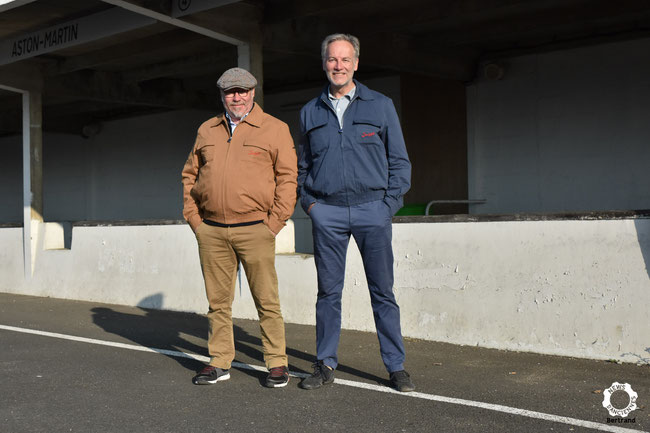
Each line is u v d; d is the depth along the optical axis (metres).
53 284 9.20
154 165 15.40
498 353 5.11
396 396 3.96
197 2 6.77
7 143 18.83
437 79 10.87
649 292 4.57
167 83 12.08
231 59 9.52
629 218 4.66
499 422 3.46
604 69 9.48
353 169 4.06
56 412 3.69
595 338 4.80
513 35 9.52
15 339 5.88
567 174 9.84
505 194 10.39
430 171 10.99
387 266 4.12
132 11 7.25
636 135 9.26
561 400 3.85
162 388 4.18
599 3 8.02
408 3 7.69
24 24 8.60
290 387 4.18
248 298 7.02
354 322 6.13
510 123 10.31
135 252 8.20
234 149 4.16
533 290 5.08
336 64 3.99
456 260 5.49
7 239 9.91
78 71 10.74
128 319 7.10
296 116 12.58
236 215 4.16
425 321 5.66
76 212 17.06
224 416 3.60
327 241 4.14
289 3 7.42
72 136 17.05
